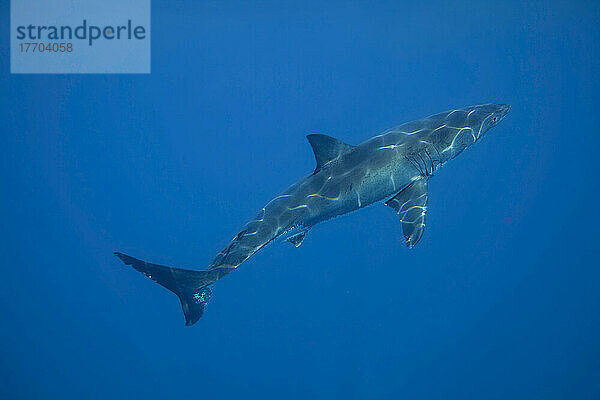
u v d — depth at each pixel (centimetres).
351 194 985
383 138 1038
